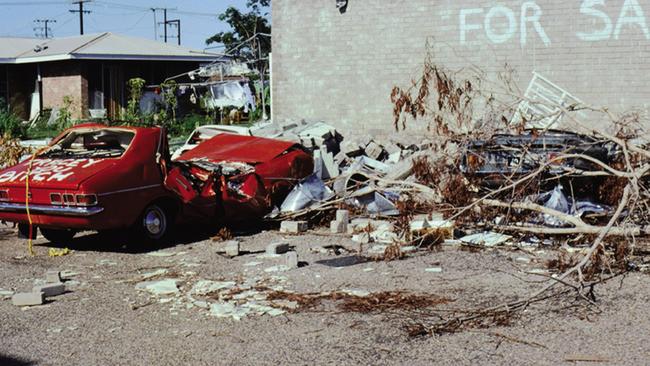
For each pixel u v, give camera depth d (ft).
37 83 118.21
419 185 35.09
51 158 34.19
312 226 37.73
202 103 107.65
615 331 19.53
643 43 55.57
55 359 18.16
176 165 36.01
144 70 114.73
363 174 38.50
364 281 25.57
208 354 18.35
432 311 21.68
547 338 19.08
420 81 61.57
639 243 31.19
